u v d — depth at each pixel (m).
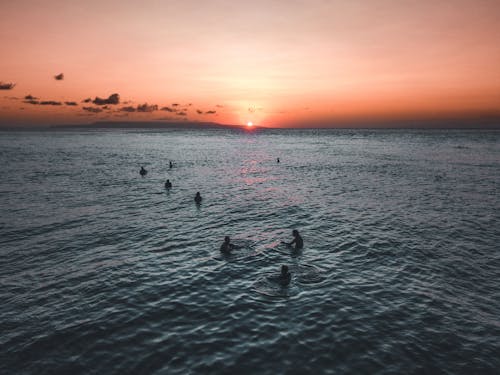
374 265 16.53
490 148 104.00
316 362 9.78
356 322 11.76
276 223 24.12
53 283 14.88
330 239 20.42
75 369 9.60
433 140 162.38
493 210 27.55
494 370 9.45
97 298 13.58
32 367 9.69
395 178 45.81
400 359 9.89
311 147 116.44
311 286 14.44
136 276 15.53
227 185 40.72
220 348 10.47
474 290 14.06
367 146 120.12
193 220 25.05
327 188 38.62
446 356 10.02
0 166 57.78
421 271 15.83
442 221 24.23
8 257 17.80
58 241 20.34
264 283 14.71
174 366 9.69
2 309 12.78
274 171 53.81
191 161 68.88
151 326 11.68
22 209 28.23
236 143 144.75
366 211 27.44
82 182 42.22
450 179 44.38
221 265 16.70
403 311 12.45
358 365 9.65
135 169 55.31
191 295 13.77
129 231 22.34
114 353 10.29
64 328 11.58
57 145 123.56
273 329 11.41
